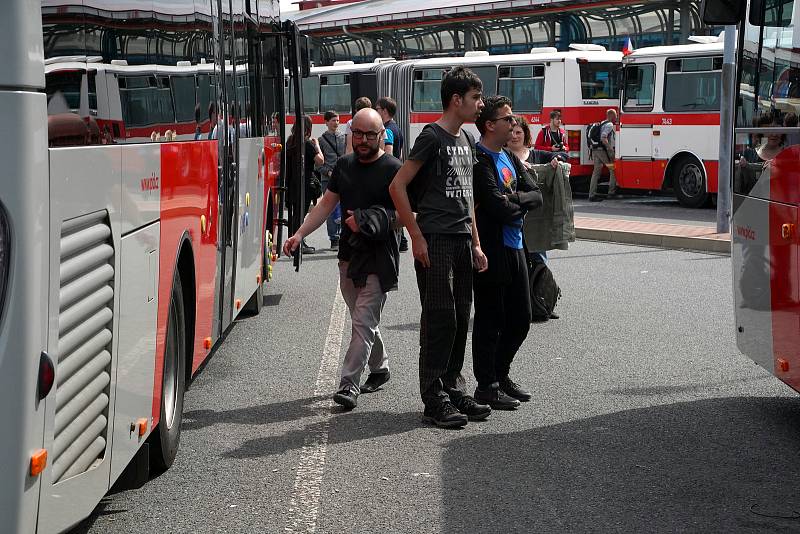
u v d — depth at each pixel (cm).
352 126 751
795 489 577
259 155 1046
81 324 397
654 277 1420
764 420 718
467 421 707
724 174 1805
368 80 3447
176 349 617
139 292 483
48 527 373
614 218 2198
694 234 1797
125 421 470
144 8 499
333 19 3841
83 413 406
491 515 535
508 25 3506
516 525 520
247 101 961
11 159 338
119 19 452
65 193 371
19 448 345
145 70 499
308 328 1060
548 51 2998
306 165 1739
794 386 658
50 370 354
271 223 1169
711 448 654
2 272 339
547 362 902
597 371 867
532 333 1030
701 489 575
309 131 1742
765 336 705
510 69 3053
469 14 3344
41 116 348
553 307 1100
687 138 2527
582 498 561
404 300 1231
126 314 460
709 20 749
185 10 608
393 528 517
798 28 641
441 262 694
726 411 742
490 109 725
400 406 759
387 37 3912
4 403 341
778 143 672
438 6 3562
